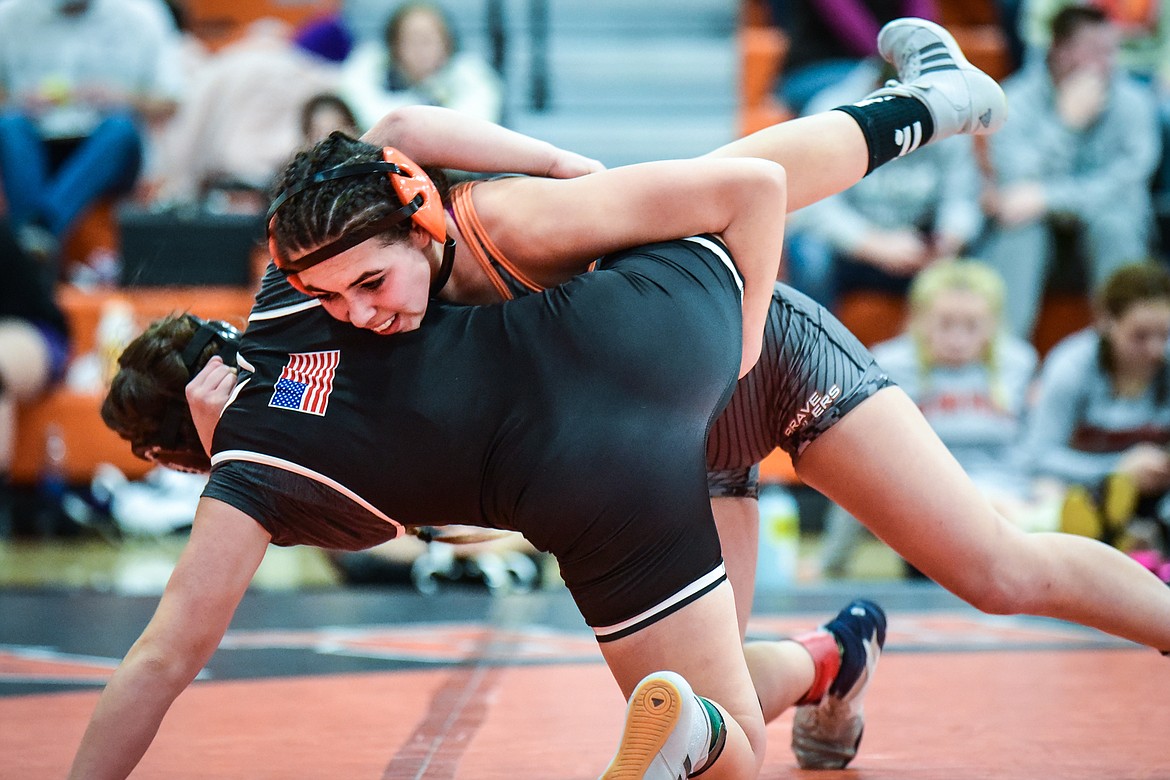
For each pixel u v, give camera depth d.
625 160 22.27
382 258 4.94
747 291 5.46
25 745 7.15
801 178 5.70
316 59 21.97
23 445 16.78
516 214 5.34
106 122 18.80
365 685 8.84
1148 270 14.56
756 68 22.44
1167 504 13.67
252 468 5.13
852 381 6.26
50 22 20.09
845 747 6.69
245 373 5.37
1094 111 18.28
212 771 6.54
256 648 10.36
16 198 18.41
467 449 5.05
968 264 15.54
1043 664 9.46
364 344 5.17
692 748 4.74
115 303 16.52
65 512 17.00
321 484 5.09
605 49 23.06
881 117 5.92
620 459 4.97
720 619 5.10
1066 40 18.23
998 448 15.20
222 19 24.89
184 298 16.48
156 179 19.66
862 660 6.65
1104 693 8.41
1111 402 14.80
